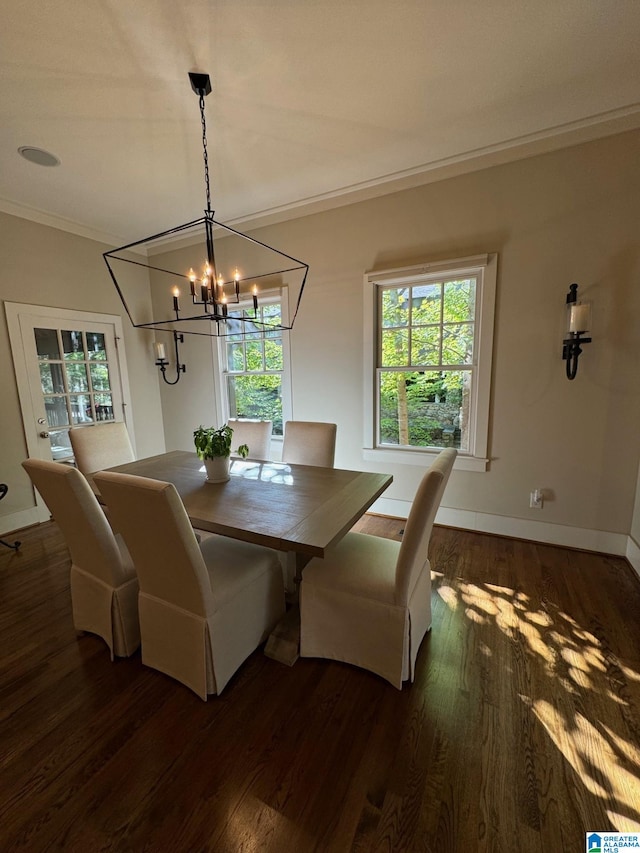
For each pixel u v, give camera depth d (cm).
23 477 329
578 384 251
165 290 421
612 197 228
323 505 177
